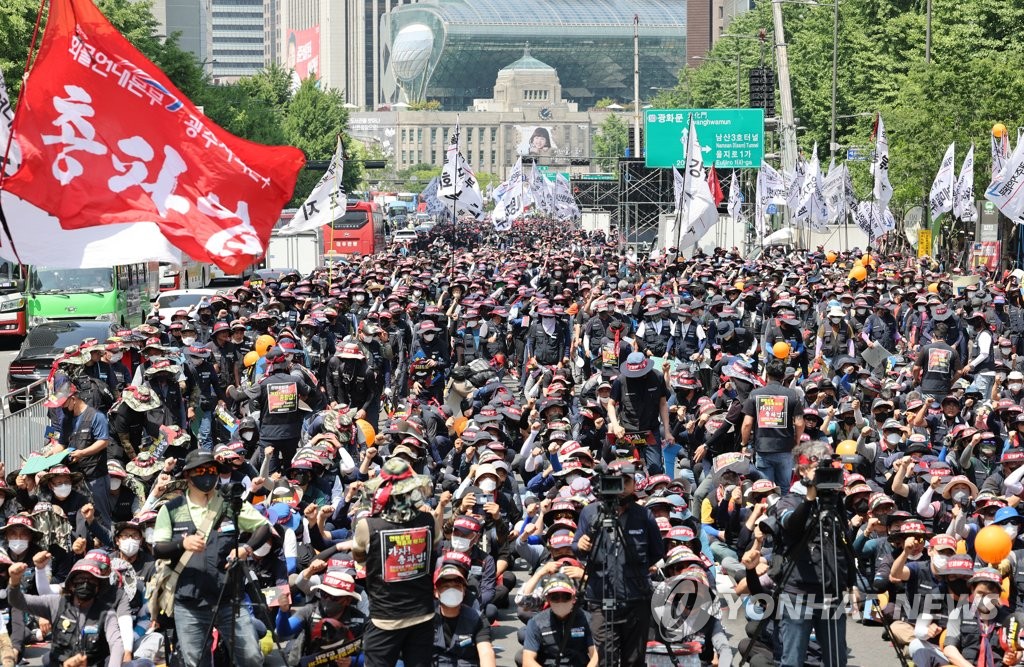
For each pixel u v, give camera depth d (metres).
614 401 43.94
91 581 28.19
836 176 137.88
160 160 33.69
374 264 114.00
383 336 55.72
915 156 138.50
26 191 32.72
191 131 33.75
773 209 167.50
